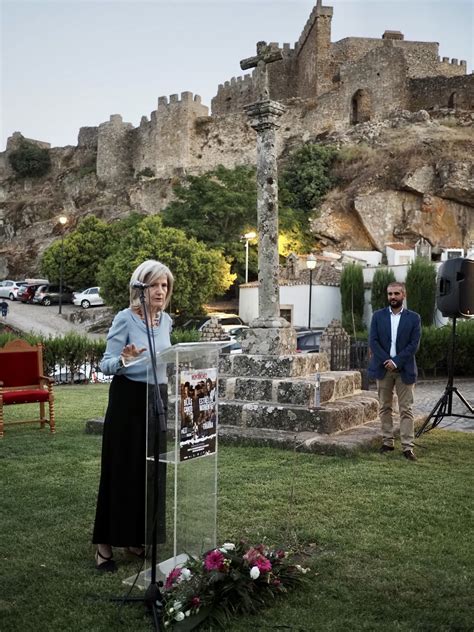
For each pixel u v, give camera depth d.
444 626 3.37
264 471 6.70
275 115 9.55
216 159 65.81
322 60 65.94
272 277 9.49
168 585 3.63
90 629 3.38
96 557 4.38
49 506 5.55
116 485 4.16
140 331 4.24
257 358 9.20
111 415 4.23
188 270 38.06
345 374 9.70
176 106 67.25
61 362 19.17
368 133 54.47
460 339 20.81
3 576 4.07
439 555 4.41
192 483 3.98
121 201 67.38
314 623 3.43
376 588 3.86
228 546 3.86
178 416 3.86
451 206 46.19
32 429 9.73
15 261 68.94
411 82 59.09
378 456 7.48
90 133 91.69
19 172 94.62
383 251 46.34
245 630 3.38
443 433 9.16
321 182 51.22
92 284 52.69
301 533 4.79
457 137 49.75
